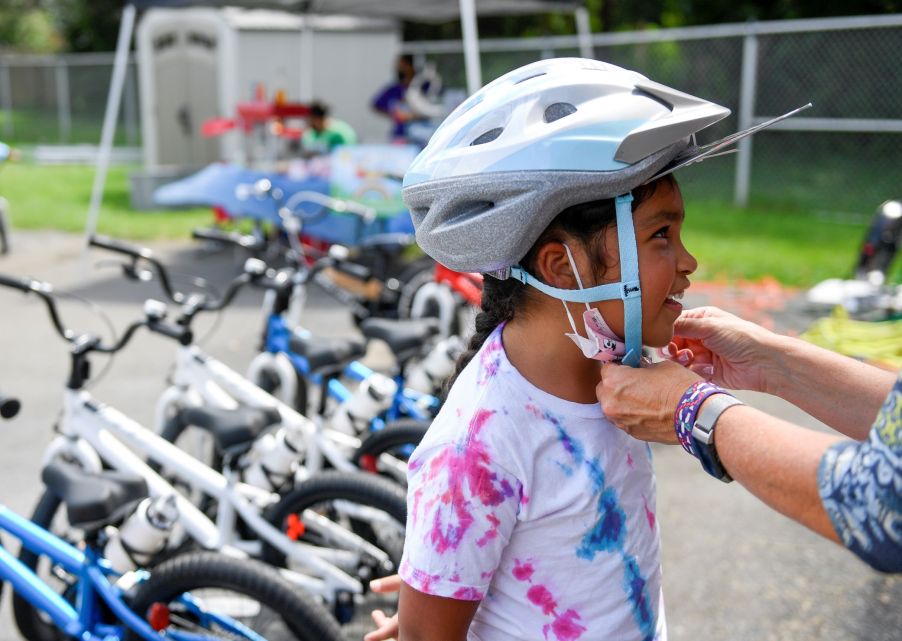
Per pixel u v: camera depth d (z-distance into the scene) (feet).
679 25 64.64
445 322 14.25
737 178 39.73
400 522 8.36
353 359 10.20
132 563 7.41
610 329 3.60
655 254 3.54
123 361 18.63
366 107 40.68
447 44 41.16
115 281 26.14
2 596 8.75
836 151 48.98
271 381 11.17
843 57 48.49
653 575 3.95
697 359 4.69
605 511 3.72
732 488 12.57
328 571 8.32
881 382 4.20
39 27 134.21
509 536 3.67
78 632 7.23
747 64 36.81
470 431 3.63
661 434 3.48
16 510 12.01
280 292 10.98
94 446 8.48
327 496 8.58
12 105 78.64
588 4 68.74
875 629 9.23
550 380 3.72
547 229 3.55
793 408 15.46
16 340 20.26
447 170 3.61
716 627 9.31
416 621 3.66
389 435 9.88
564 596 3.73
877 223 20.45
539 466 3.64
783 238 31.27
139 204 39.27
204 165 42.24
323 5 30.12
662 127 3.33
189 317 9.95
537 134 3.42
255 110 30.01
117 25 91.45
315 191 24.20
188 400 10.06
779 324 20.40
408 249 29.30
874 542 2.74
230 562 7.00
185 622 7.27
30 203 41.24
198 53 40.98
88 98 67.87
